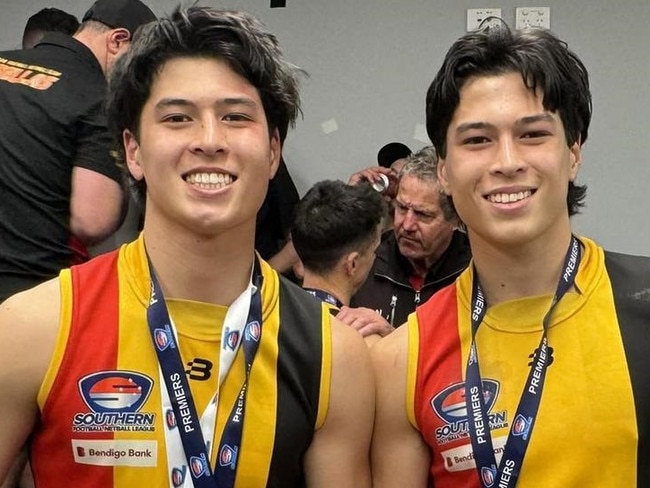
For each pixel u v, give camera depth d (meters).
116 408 1.24
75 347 1.24
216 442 1.26
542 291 1.35
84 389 1.24
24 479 1.41
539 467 1.26
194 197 1.23
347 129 3.39
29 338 1.23
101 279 1.30
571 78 1.33
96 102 2.24
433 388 1.35
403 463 1.38
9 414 1.24
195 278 1.29
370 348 1.43
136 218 2.51
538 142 1.29
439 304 1.42
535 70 1.29
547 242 1.32
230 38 1.28
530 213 1.28
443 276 2.67
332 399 1.31
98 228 2.22
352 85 3.38
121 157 1.42
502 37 1.33
